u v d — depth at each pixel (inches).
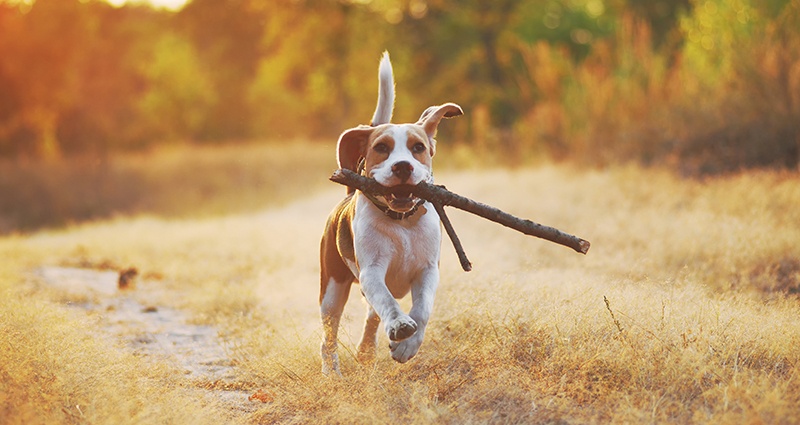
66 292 341.1
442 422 169.3
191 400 186.9
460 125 1300.4
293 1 1359.5
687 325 204.8
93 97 1435.8
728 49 538.6
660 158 561.6
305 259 404.2
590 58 721.6
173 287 367.9
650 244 339.9
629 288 236.8
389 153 196.5
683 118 564.4
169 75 1705.2
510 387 183.3
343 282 219.8
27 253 466.6
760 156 506.9
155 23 1925.4
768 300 244.2
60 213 943.0
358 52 1390.3
